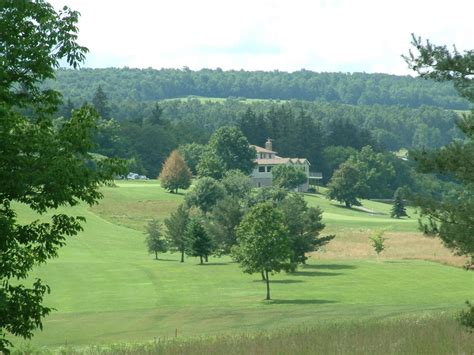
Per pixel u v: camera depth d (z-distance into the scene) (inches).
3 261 829.2
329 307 2610.7
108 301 3078.2
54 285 3577.8
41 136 852.6
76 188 854.5
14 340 2053.4
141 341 1840.6
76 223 890.1
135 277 3946.9
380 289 3405.5
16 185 806.5
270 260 3368.6
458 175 883.4
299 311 2506.2
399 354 1103.0
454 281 3649.1
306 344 1263.5
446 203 901.2
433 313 1950.1
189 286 3602.4
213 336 1739.7
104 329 2276.1
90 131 900.0
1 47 887.1
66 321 2466.8
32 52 877.8
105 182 903.1
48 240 864.9
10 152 826.8
